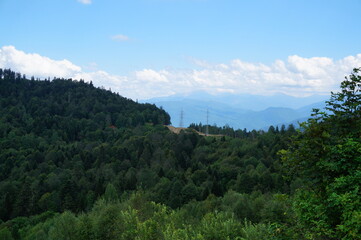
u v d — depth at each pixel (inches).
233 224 715.4
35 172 5487.2
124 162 5905.5
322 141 481.1
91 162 6466.5
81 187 4613.7
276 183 3659.0
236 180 4372.5
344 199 409.4
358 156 452.8
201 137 7706.7
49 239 1230.3
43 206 4020.7
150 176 4658.0
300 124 523.8
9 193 4426.7
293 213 538.6
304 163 505.4
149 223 766.5
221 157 5935.0
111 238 976.9
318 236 465.1
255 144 6328.7
